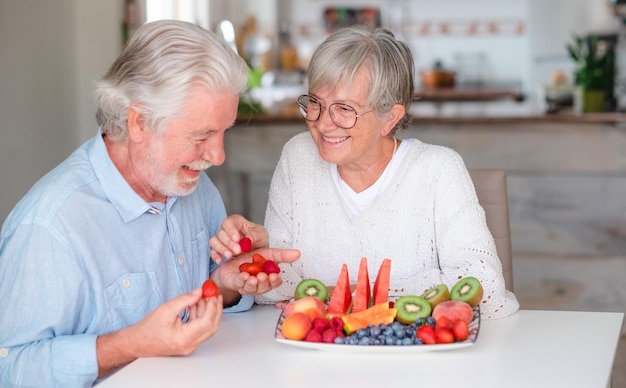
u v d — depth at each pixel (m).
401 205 1.91
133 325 1.42
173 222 1.66
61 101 3.33
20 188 2.97
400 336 1.44
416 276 1.79
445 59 7.54
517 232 3.91
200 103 1.44
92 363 1.42
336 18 7.55
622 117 3.70
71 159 1.58
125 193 1.55
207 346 1.51
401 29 7.56
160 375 1.36
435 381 1.33
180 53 1.43
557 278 3.83
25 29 3.01
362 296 1.57
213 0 6.42
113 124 1.50
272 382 1.33
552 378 1.34
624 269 3.76
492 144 3.85
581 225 3.85
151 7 4.87
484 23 7.45
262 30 7.22
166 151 1.48
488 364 1.40
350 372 1.37
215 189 1.91
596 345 1.50
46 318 1.45
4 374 1.45
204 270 1.78
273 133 4.04
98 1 3.53
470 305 1.59
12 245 1.46
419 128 3.90
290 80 7.02
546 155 3.82
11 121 2.90
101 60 3.55
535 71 6.32
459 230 1.85
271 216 2.03
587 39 5.74
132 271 1.57
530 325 1.63
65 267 1.46
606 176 3.80
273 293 1.83
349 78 1.74
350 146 1.80
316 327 1.47
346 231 1.93
